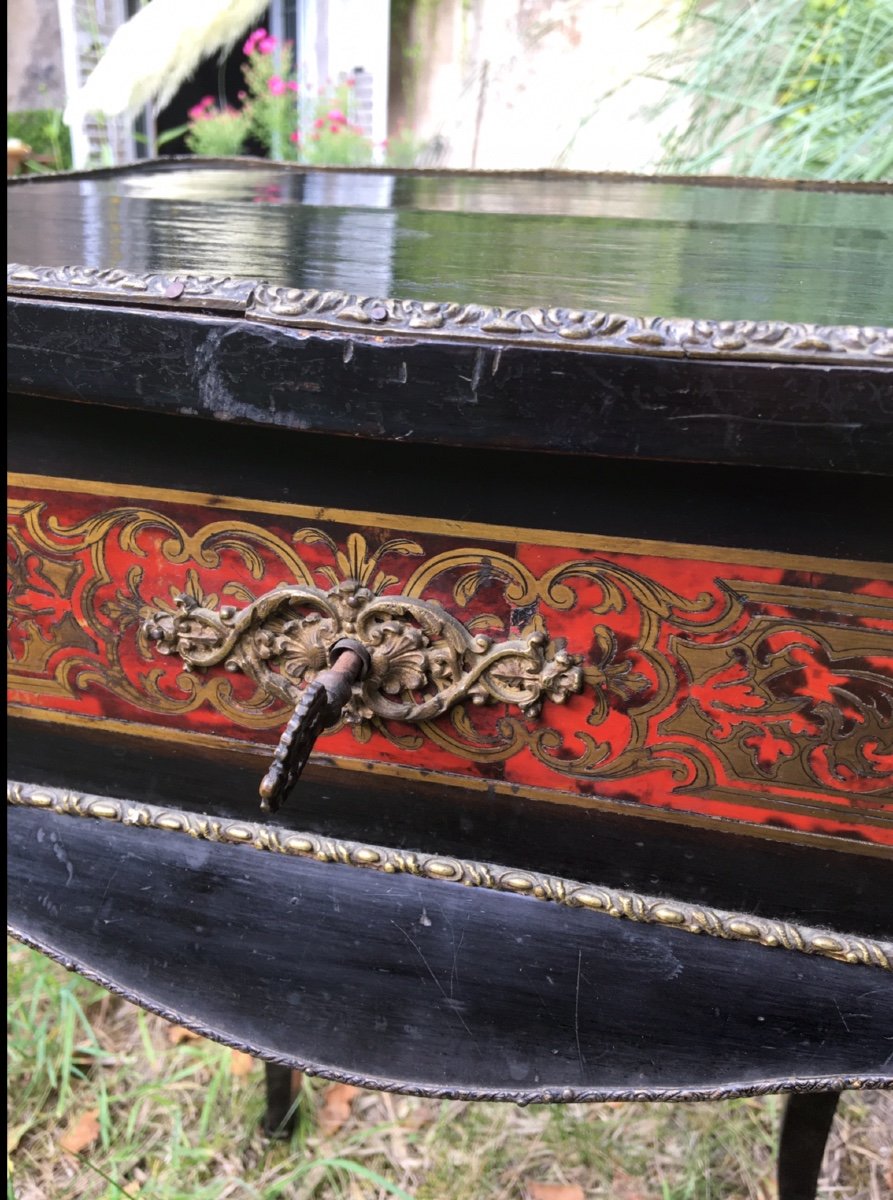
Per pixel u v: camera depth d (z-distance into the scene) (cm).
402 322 45
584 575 51
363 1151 101
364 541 53
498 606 53
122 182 129
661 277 59
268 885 62
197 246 65
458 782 59
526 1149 102
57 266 50
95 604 59
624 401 44
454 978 60
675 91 206
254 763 62
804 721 52
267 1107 99
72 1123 104
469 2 285
